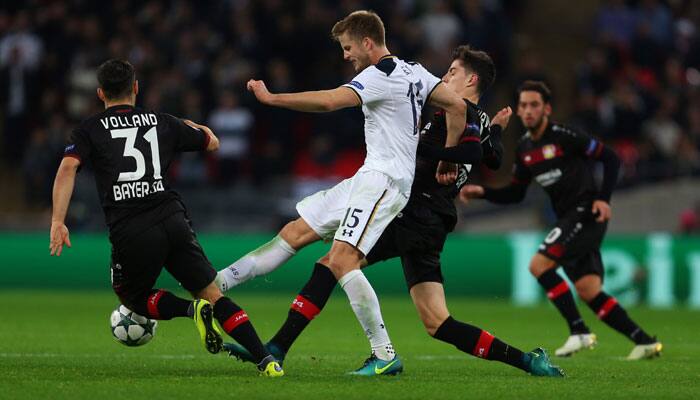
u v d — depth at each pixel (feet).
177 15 234.99
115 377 78.02
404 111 78.33
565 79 272.92
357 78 77.10
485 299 193.98
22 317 142.41
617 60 245.45
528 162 109.91
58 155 218.59
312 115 228.22
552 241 108.47
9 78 230.89
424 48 227.20
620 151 227.20
